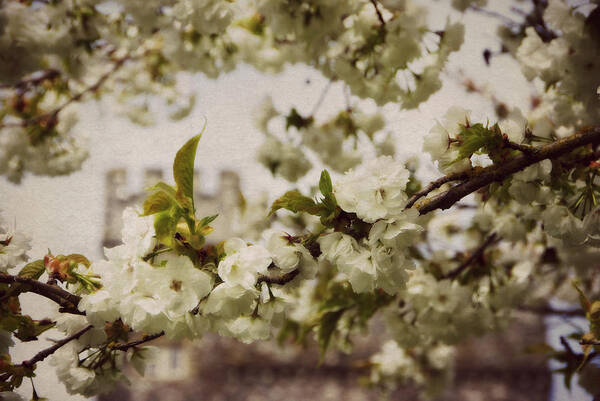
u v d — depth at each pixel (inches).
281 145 46.8
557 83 33.1
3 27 33.6
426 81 33.9
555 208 30.1
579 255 41.5
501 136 26.6
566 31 31.3
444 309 39.0
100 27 36.0
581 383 36.5
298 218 42.6
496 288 41.4
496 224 38.8
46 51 34.6
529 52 33.0
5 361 26.9
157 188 25.1
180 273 24.6
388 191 25.5
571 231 29.9
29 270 26.8
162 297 24.4
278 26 33.1
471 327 41.4
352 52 34.4
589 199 29.4
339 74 34.5
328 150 45.7
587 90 31.6
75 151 48.6
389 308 41.2
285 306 25.8
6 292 26.4
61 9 34.9
